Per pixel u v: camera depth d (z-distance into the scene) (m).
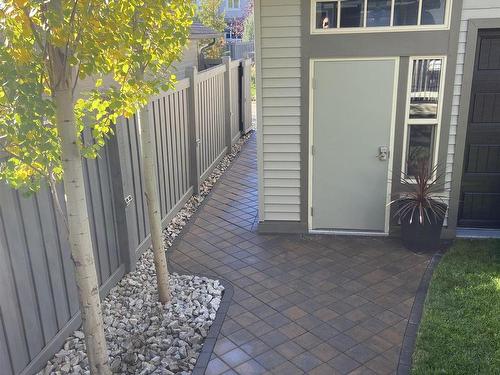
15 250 3.66
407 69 6.06
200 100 8.73
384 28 5.95
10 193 3.60
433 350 4.14
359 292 5.26
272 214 6.89
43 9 2.64
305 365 4.09
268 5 6.07
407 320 4.71
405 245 6.28
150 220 4.78
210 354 4.24
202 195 8.66
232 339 4.46
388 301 5.06
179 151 7.70
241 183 9.30
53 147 2.88
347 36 6.04
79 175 3.12
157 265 4.89
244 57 13.74
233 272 5.79
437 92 6.11
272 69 6.31
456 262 5.77
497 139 6.35
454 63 5.95
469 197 6.60
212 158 9.91
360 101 6.27
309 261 6.03
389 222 6.62
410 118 6.25
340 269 5.79
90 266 3.29
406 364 4.05
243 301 5.12
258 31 6.17
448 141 6.24
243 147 12.07
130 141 5.73
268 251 6.34
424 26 5.88
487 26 5.78
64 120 2.99
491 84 6.19
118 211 5.49
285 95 6.39
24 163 3.06
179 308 4.91
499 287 5.13
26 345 3.80
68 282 4.45
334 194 6.68
